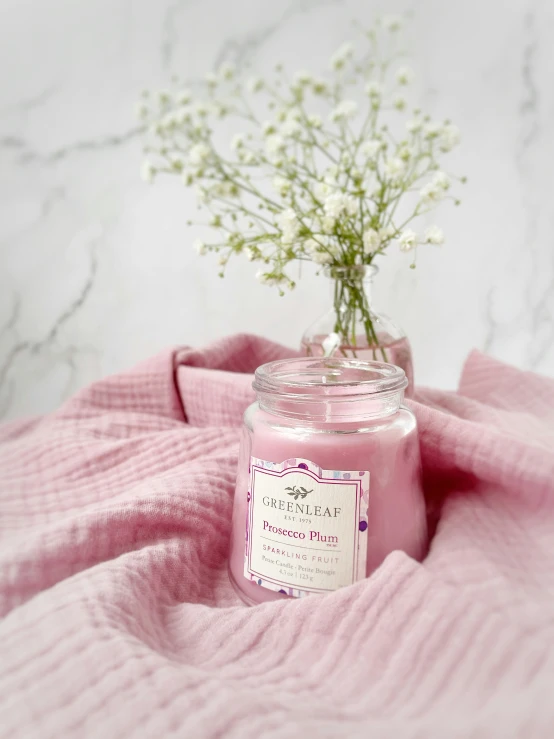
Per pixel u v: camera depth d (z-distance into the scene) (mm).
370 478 379
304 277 969
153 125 788
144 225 974
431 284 969
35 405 1029
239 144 652
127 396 667
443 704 278
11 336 1012
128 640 313
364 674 306
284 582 385
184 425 651
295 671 319
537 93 891
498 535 402
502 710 259
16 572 390
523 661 284
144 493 466
